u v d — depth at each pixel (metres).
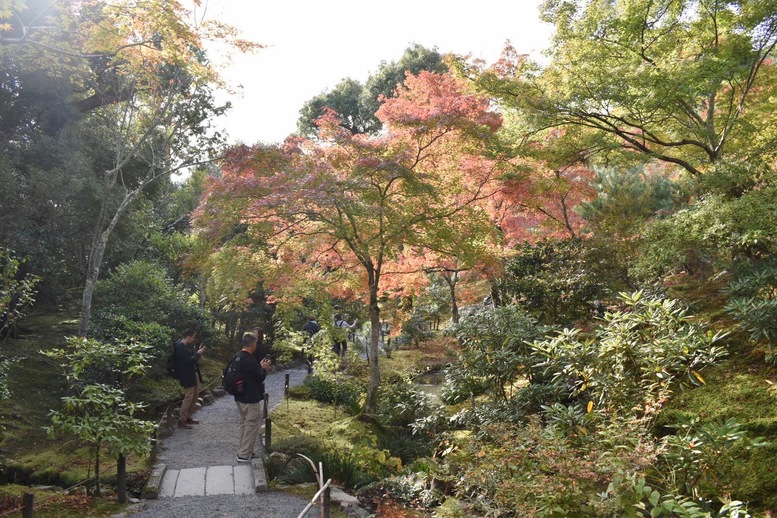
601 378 7.43
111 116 14.91
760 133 13.64
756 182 9.78
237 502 7.14
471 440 7.51
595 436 6.58
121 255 18.92
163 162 15.02
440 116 10.91
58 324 15.88
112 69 14.62
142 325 12.46
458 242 11.58
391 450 9.71
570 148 13.41
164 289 15.15
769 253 9.36
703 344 7.61
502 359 9.55
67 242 15.84
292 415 12.05
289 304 13.04
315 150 12.12
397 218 11.13
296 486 7.75
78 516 6.55
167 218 27.56
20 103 14.71
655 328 7.84
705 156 14.73
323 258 13.54
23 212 13.21
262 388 8.98
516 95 13.30
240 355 8.91
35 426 10.34
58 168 14.47
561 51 13.66
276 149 11.73
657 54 13.24
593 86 12.53
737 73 12.17
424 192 11.15
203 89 14.46
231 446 9.76
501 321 10.15
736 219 8.99
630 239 11.87
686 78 11.44
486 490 6.18
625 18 12.74
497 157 11.98
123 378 10.66
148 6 10.66
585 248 12.13
